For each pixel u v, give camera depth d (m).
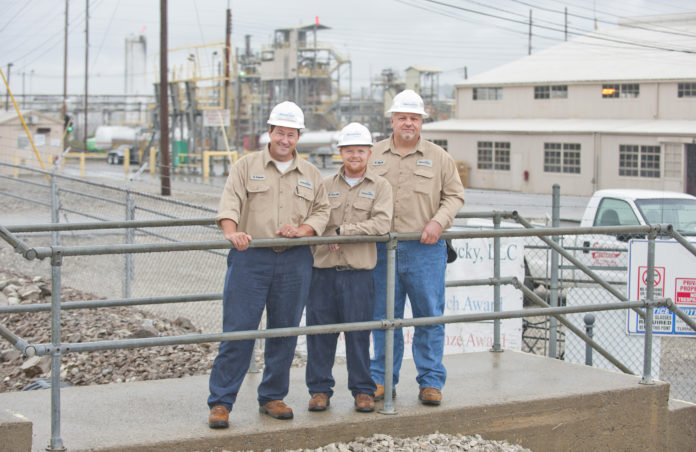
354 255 5.17
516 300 8.38
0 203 21.78
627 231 6.02
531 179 39.75
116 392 5.58
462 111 45.47
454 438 5.30
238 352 4.86
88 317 9.59
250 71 72.88
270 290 4.98
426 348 5.54
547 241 6.78
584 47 45.16
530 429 5.64
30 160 44.12
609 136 36.81
